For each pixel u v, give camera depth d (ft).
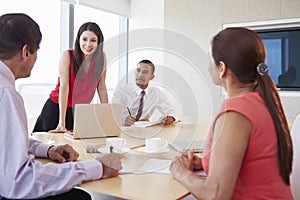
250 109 2.89
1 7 9.89
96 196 3.71
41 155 4.11
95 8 13.94
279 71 12.38
